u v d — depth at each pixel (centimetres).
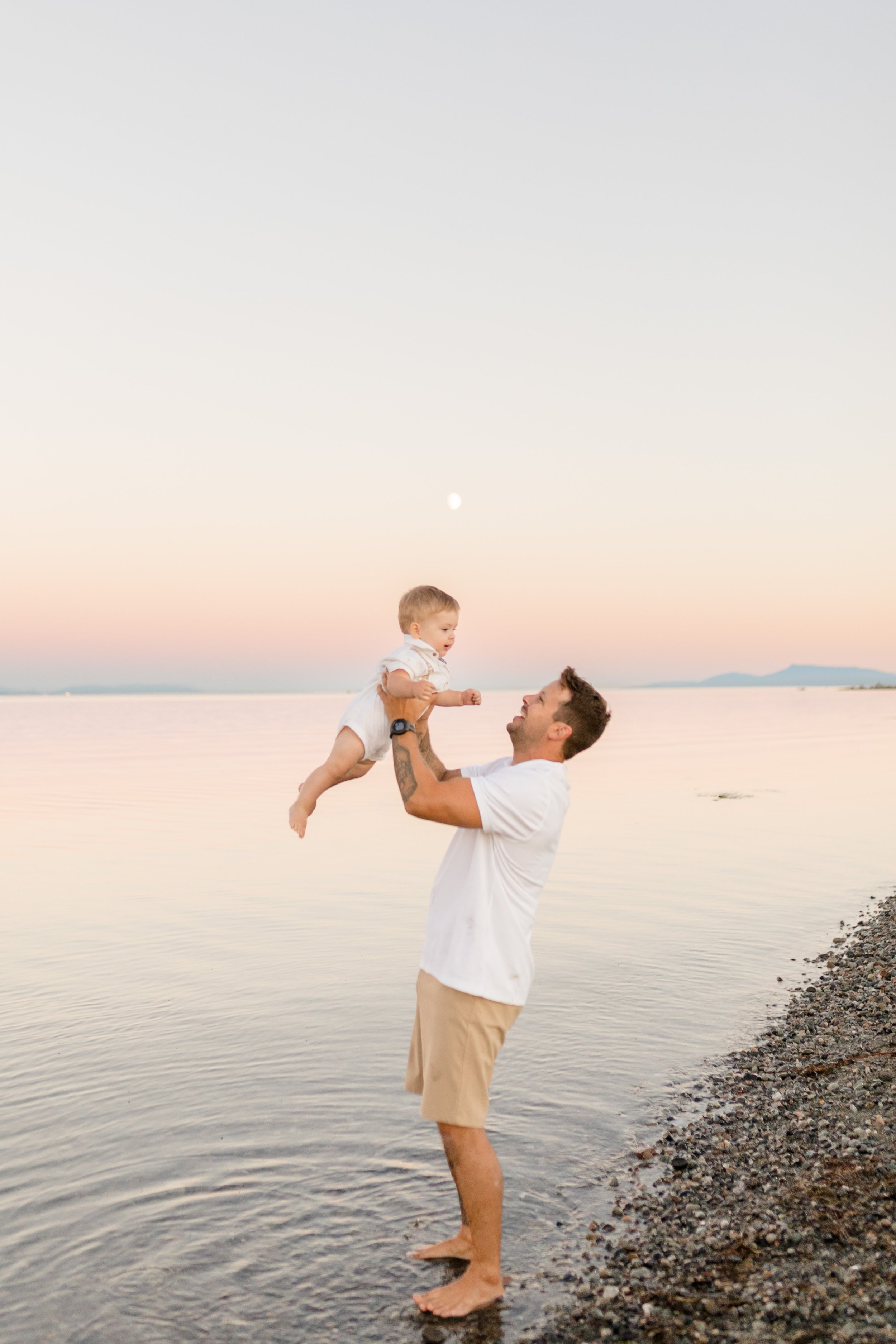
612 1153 505
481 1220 378
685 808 1984
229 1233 427
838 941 945
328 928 1003
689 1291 379
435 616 427
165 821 1862
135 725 7494
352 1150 504
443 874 391
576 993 774
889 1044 653
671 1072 615
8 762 3528
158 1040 665
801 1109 552
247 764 3369
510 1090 585
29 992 779
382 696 407
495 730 5244
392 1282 394
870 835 1622
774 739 4472
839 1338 340
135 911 1084
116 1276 395
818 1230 415
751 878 1264
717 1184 467
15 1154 498
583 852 1463
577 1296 381
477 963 372
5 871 1341
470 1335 357
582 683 396
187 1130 526
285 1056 635
